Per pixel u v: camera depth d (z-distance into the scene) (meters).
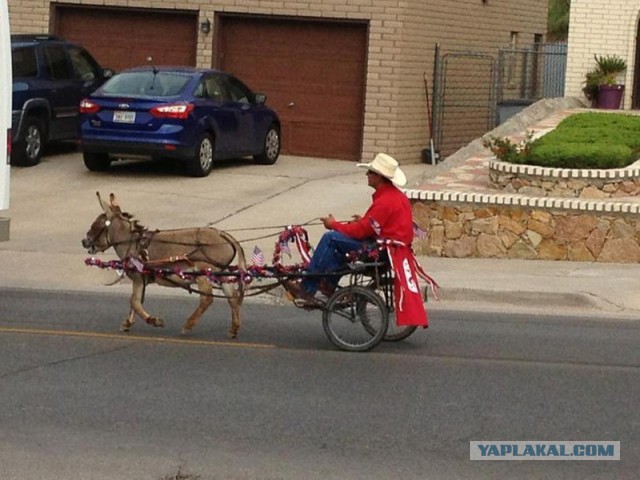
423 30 25.12
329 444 8.08
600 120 20.61
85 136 20.66
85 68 23.55
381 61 24.33
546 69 30.80
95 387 9.41
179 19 25.78
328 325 11.00
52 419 8.47
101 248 11.24
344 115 24.83
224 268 11.20
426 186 17.45
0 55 12.65
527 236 16.34
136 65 26.17
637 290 14.27
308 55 25.02
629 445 8.27
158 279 11.30
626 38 24.42
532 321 12.83
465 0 26.91
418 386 9.74
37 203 18.91
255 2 25.05
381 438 8.25
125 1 25.86
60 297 13.48
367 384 9.77
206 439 8.11
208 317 12.53
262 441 8.10
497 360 10.79
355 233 10.91
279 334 11.73
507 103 26.17
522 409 9.11
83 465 7.50
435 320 12.73
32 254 15.60
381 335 10.91
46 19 26.33
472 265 15.81
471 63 27.42
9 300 13.16
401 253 10.86
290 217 18.28
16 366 10.02
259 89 25.42
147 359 10.44
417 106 25.25
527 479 7.51
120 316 12.37
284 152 25.30
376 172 10.88
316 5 24.59
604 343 11.66
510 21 29.50
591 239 16.14
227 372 10.05
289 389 9.53
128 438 8.08
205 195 19.72
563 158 16.81
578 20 24.59
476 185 17.72
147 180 20.89
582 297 13.84
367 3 24.30
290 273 11.02
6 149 12.78
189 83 21.00
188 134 20.59
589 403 9.34
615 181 16.66
